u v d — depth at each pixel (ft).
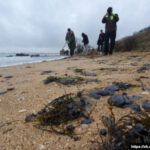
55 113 5.27
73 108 5.39
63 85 8.57
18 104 6.49
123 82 7.84
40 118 5.16
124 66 13.84
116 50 48.39
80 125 4.57
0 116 5.53
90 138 3.94
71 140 3.98
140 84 7.44
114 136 3.34
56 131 4.42
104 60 21.75
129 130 3.43
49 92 7.61
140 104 5.40
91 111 5.24
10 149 3.81
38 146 3.86
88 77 9.98
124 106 5.30
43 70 15.55
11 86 9.57
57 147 3.77
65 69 15.02
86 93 6.69
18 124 4.93
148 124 3.48
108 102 5.73
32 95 7.43
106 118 4.50
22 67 20.42
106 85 7.76
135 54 28.02
